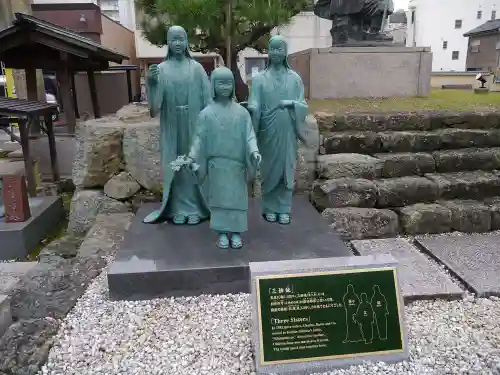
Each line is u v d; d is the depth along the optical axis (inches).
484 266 167.0
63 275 163.0
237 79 392.5
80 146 241.4
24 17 300.7
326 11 371.9
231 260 154.1
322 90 329.4
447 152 232.1
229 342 123.7
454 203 210.1
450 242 190.9
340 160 220.5
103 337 126.7
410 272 163.2
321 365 109.9
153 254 159.9
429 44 954.7
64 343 124.1
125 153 240.4
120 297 147.8
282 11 306.3
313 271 112.3
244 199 158.4
